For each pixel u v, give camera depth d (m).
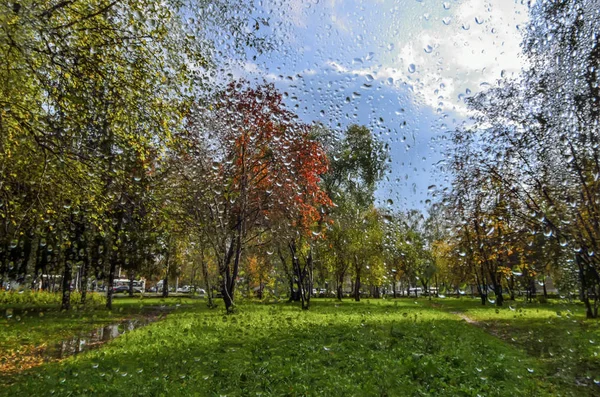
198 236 9.40
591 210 6.08
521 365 4.82
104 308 13.28
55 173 5.34
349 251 16.83
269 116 9.73
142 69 5.05
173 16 5.19
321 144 9.80
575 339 6.19
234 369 4.47
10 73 4.29
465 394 3.73
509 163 7.21
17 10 3.75
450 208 8.20
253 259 15.92
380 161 8.62
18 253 10.77
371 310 13.29
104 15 4.70
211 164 8.40
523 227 7.52
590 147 6.07
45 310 12.56
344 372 4.43
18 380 4.37
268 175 10.52
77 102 4.67
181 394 3.66
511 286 14.51
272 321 9.10
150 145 5.51
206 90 5.82
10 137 4.75
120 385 3.92
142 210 6.28
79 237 9.37
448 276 19.95
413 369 4.50
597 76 5.88
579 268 6.87
